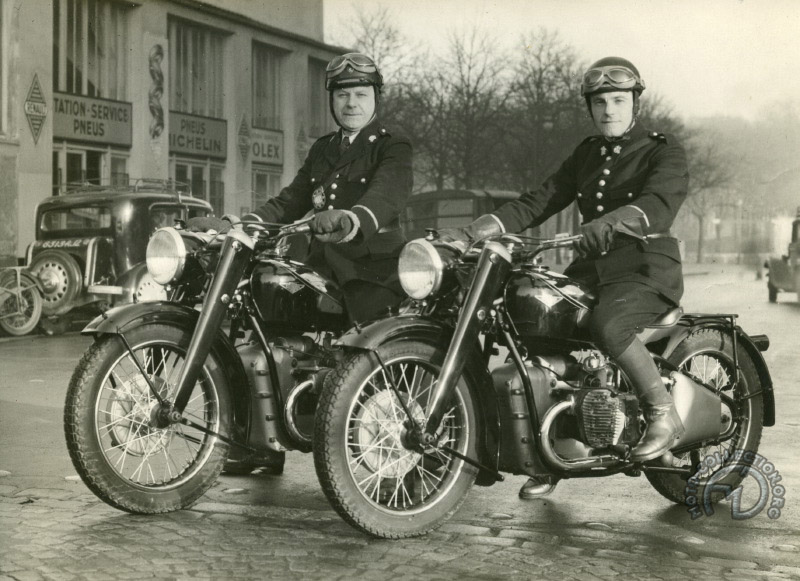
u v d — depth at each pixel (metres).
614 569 3.88
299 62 30.48
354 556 3.96
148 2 24.67
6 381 9.31
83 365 4.33
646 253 4.39
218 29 27.16
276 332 4.81
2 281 13.50
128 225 13.99
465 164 32.91
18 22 20.42
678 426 4.47
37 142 20.95
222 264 4.45
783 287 21.06
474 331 4.17
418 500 4.48
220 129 27.45
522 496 4.79
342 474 4.06
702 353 4.92
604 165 4.58
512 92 33.09
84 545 4.05
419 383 4.34
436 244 4.30
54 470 5.55
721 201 48.31
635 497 5.16
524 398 4.33
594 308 4.35
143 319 4.36
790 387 9.09
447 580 3.71
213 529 4.32
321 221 4.38
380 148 4.89
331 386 4.09
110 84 24.02
